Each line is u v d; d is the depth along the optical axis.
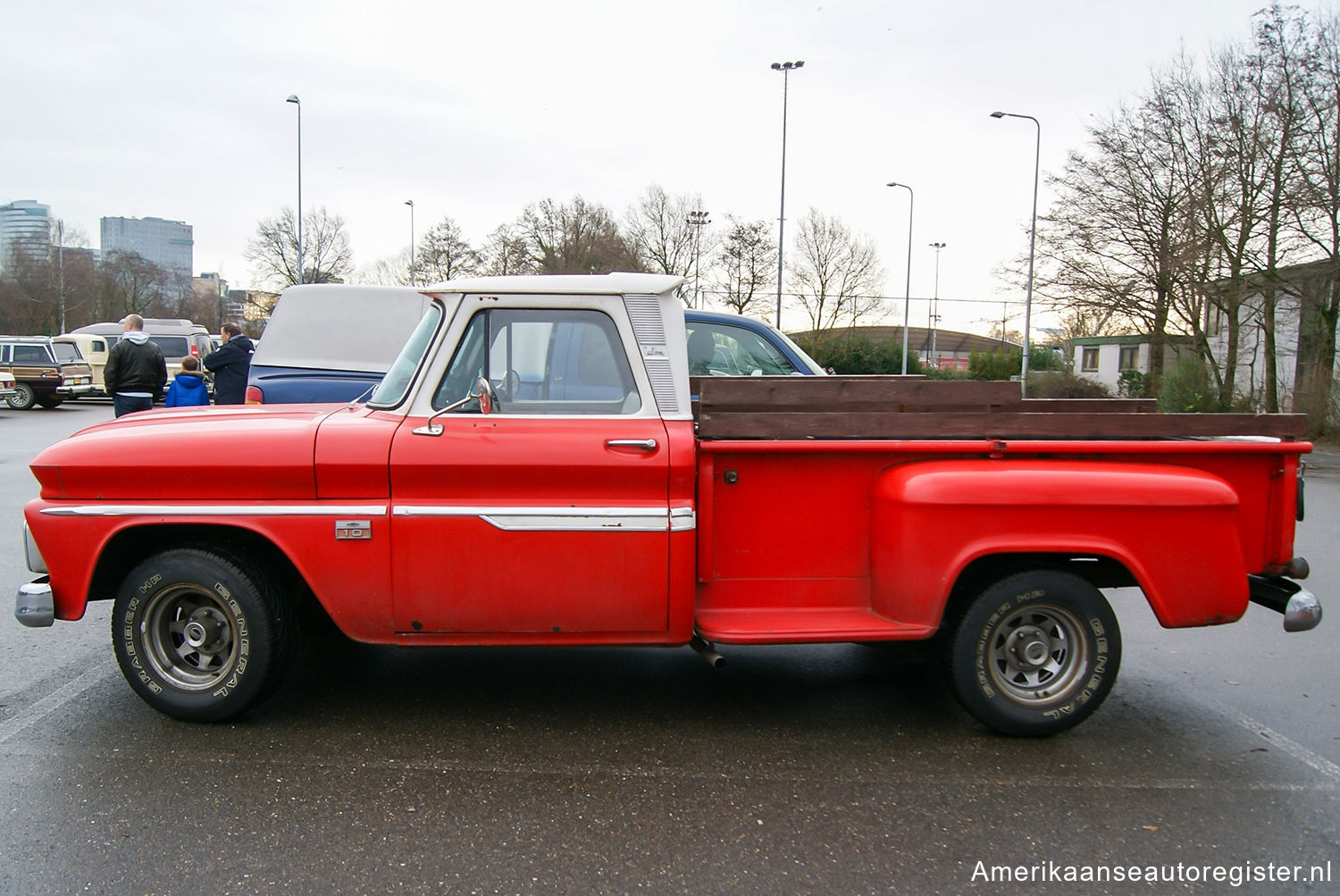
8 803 3.18
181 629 3.82
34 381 24.06
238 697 3.77
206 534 3.83
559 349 3.75
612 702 4.22
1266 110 20.41
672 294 3.79
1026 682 3.84
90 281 59.75
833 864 2.87
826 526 3.84
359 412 3.94
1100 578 3.98
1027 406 4.16
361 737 3.78
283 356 8.00
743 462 3.77
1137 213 23.73
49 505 3.69
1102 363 42.94
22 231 58.66
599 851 2.92
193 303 73.69
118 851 2.88
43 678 4.43
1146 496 3.63
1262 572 3.90
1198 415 3.87
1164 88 22.64
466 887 2.71
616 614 3.64
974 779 3.49
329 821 3.09
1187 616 3.70
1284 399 21.20
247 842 2.94
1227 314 22.06
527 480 3.61
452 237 50.97
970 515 3.61
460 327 3.71
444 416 3.67
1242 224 21.16
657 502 3.65
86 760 3.53
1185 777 3.54
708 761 3.61
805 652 5.01
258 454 3.61
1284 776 3.55
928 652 4.33
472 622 3.66
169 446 3.64
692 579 3.64
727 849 2.95
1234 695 4.48
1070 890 2.76
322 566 3.62
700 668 4.72
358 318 8.15
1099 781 3.49
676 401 3.72
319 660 4.77
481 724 3.95
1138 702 4.37
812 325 46.91
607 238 47.84
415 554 3.61
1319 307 19.97
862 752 3.72
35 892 2.65
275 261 48.25
